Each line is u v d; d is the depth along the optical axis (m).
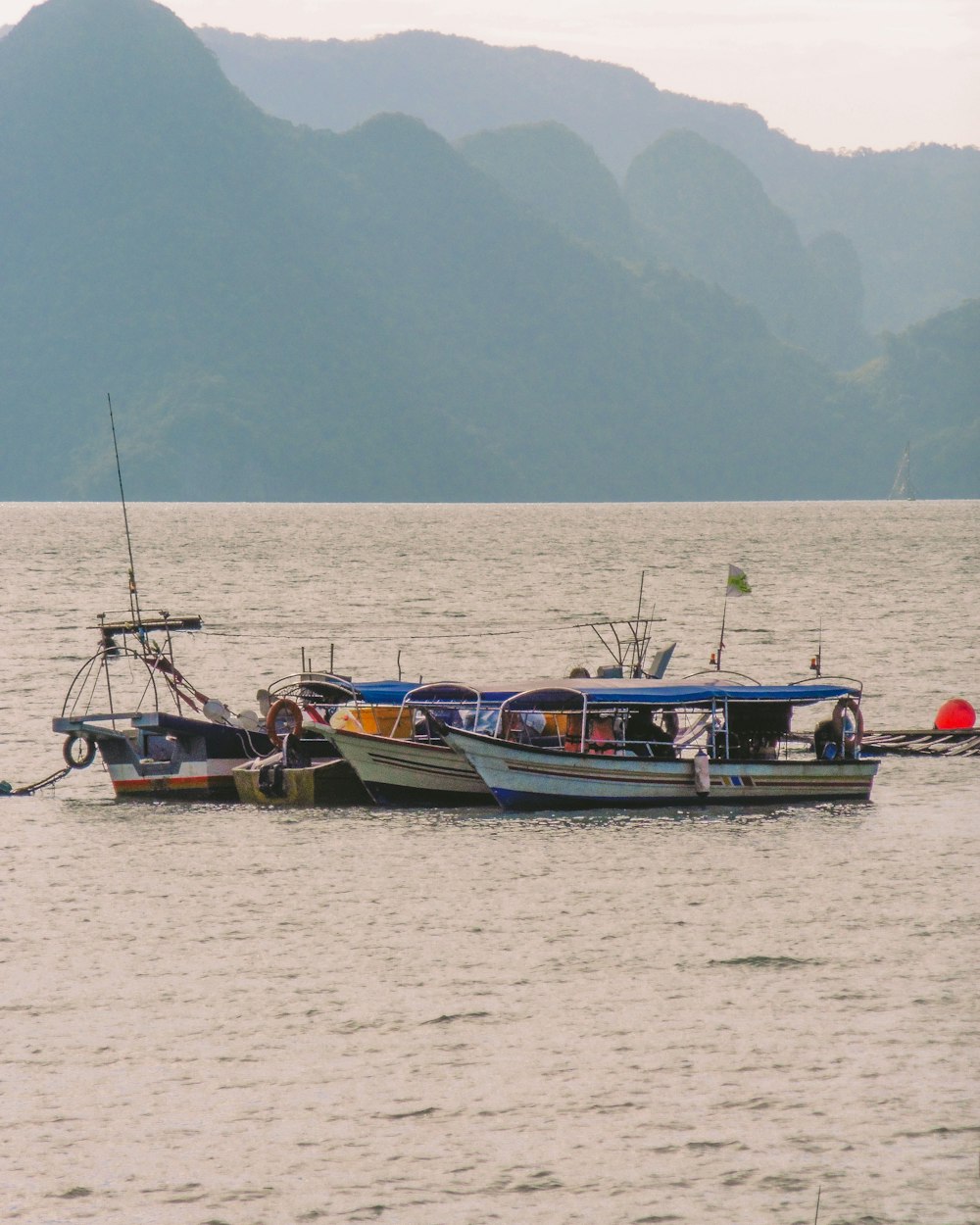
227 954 89.31
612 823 122.00
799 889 102.12
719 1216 60.56
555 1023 78.12
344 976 85.25
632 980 84.25
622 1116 68.25
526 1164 64.38
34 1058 74.62
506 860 110.06
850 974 84.94
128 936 92.88
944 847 113.81
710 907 97.75
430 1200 61.88
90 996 82.56
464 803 129.75
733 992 82.25
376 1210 61.28
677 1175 63.47
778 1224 60.03
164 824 124.00
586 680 138.12
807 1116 68.06
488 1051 74.94
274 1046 75.81
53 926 95.06
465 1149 65.62
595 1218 60.56
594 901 99.44
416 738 134.25
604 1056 74.12
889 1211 60.81
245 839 118.12
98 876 107.12
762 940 90.88
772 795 129.12
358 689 140.50
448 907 98.12
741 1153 65.00
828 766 130.25
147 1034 77.31
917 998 81.25
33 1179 63.66
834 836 117.44
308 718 137.50
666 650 158.62
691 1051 74.69
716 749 132.88
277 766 131.25
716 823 122.06
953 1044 75.25
